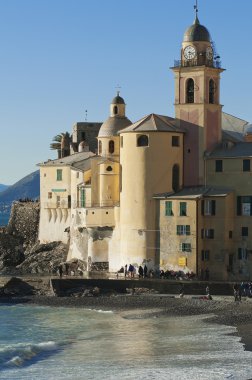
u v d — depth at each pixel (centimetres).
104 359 8531
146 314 11275
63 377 7806
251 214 12838
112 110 14850
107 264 14162
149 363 8288
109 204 14112
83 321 10938
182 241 12925
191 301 11619
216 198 12825
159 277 13025
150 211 13225
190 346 9094
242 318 10644
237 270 12875
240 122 15512
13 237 17512
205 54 13562
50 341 9562
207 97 13475
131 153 13338
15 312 11775
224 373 7831
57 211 16412
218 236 12800
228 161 13075
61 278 13050
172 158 13325
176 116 13625
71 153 19150
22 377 7825
